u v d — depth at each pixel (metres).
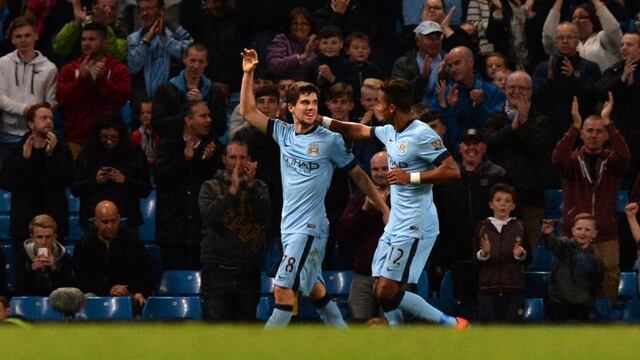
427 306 26.41
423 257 26.31
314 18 38.22
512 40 40.19
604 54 38.38
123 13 39.84
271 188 33.78
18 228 33.69
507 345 15.80
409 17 39.94
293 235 26.48
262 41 38.66
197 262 34.00
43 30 39.22
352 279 32.09
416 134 26.00
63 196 34.00
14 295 33.16
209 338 16.55
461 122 35.75
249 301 31.14
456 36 38.34
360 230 31.16
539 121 34.28
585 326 19.09
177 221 33.72
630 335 17.02
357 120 35.28
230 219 30.88
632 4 41.66
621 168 33.50
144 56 37.75
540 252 34.62
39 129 33.50
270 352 15.10
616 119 36.41
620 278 34.25
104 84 36.03
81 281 32.41
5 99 36.41
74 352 15.16
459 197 32.97
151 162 36.38
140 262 32.56
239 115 34.97
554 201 36.19
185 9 38.41
